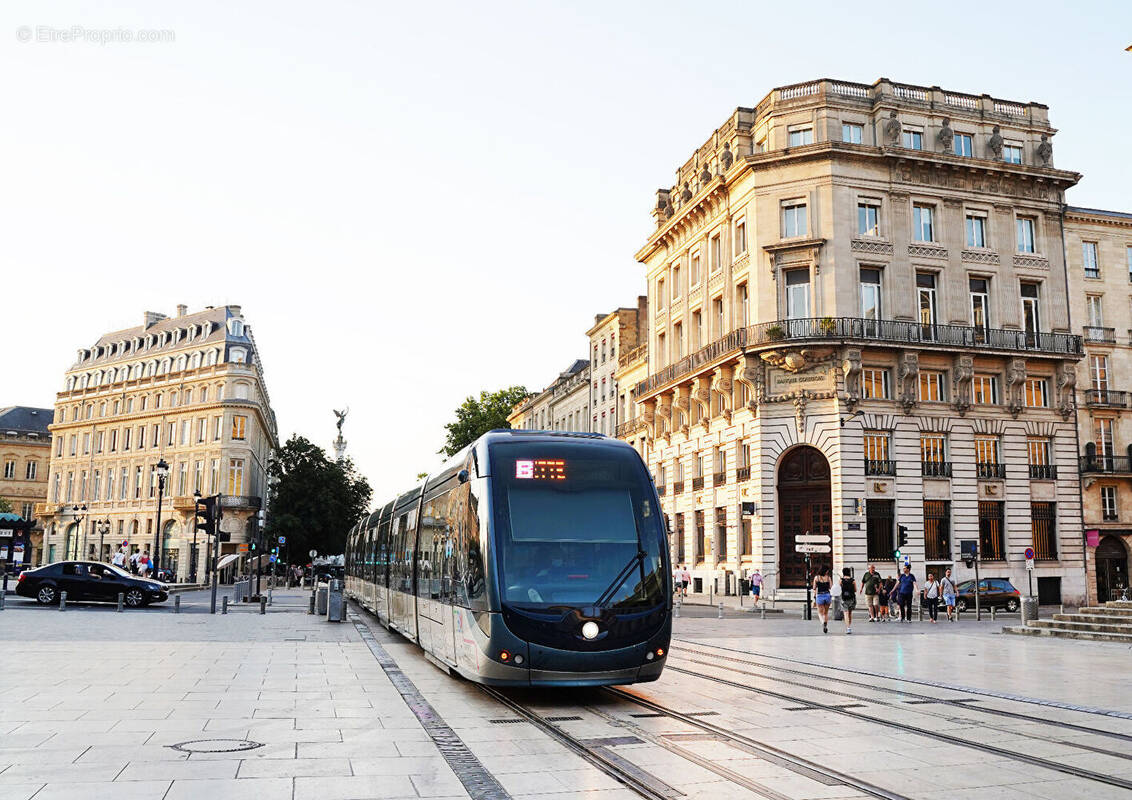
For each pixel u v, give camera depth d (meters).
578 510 12.22
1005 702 12.24
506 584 11.55
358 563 35.81
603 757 8.56
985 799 7.18
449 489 14.61
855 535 39.41
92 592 31.08
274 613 30.95
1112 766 8.34
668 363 53.34
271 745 9.02
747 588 42.50
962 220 43.62
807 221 41.91
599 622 11.48
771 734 9.80
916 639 23.28
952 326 42.34
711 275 48.00
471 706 11.74
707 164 49.47
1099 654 19.12
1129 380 48.56
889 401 40.81
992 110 44.94
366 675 14.73
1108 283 49.12
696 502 48.84
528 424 85.94
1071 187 45.69
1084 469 46.03
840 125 42.94
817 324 40.69
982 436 42.44
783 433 41.31
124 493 85.56
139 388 86.19
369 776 7.76
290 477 79.62
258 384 83.81
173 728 9.85
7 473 103.75
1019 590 41.88
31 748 8.72
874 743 9.33
